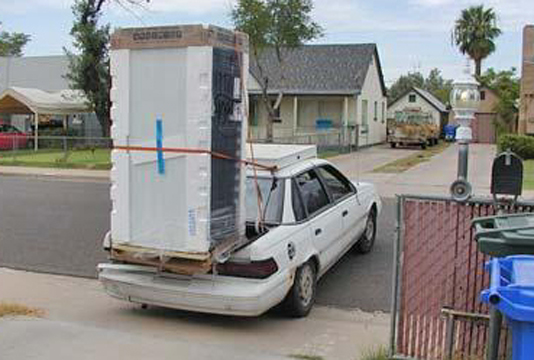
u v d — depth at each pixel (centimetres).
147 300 619
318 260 688
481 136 5000
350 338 582
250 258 583
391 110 5009
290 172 701
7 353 490
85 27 2953
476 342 463
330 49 3784
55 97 3256
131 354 495
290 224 653
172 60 560
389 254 917
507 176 442
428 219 470
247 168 694
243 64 603
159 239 582
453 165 2456
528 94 3272
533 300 301
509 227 392
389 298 722
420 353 482
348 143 3372
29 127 3650
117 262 639
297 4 2822
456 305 471
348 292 744
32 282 794
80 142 3145
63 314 648
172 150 567
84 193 1653
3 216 1273
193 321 634
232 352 512
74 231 1121
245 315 590
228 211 595
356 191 862
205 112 554
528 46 3275
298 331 605
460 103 474
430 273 474
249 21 2800
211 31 551
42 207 1396
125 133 583
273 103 3647
